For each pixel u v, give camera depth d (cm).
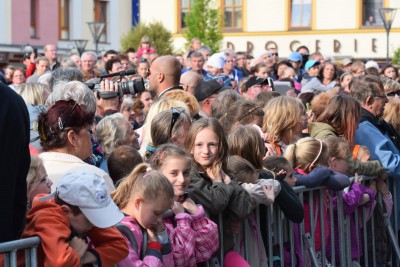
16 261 449
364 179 847
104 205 465
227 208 617
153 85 905
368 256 865
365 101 935
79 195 461
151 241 530
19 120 450
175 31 4091
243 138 678
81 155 563
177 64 912
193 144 622
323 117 891
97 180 470
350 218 828
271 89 1140
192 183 604
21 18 3105
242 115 789
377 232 875
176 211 575
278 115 777
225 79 1324
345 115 879
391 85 1127
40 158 521
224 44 4075
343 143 819
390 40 3850
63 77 850
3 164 443
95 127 722
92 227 476
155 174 527
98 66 1683
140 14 4075
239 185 624
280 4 4016
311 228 746
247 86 1152
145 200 521
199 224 583
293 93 1200
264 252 674
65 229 459
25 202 460
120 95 818
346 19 3916
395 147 934
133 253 514
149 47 1989
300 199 724
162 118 658
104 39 3678
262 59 1792
